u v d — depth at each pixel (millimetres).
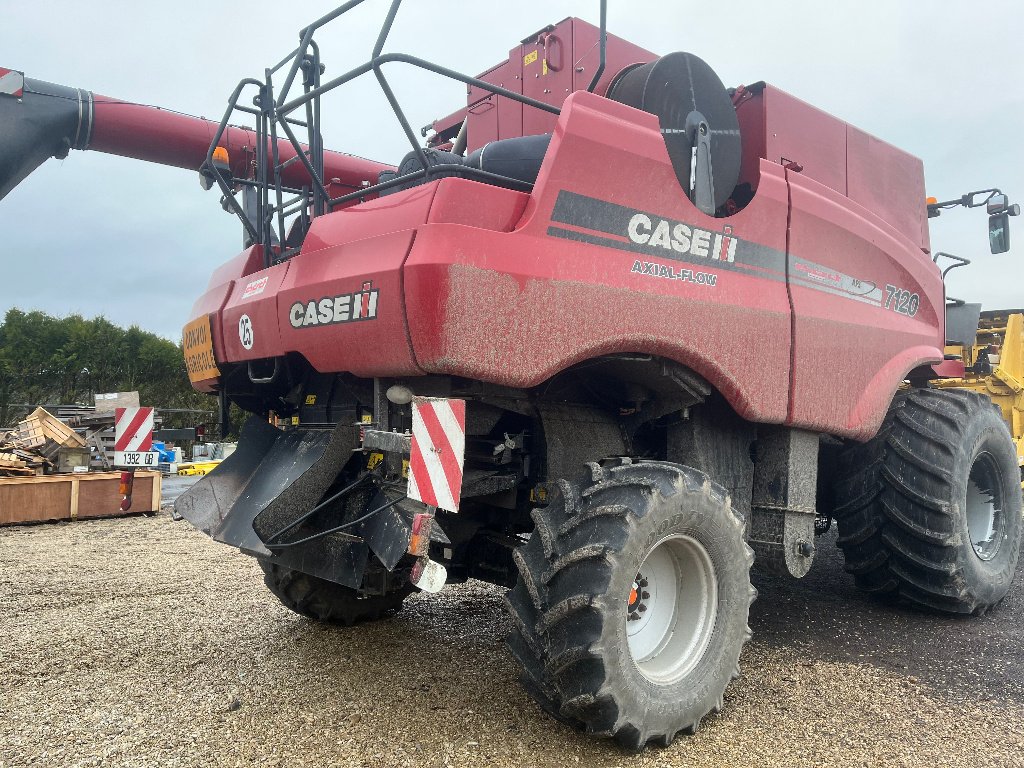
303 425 3307
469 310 2393
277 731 2652
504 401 3014
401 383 2734
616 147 2793
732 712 2906
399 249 2486
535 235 2588
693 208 3049
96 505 8875
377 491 2826
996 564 4414
